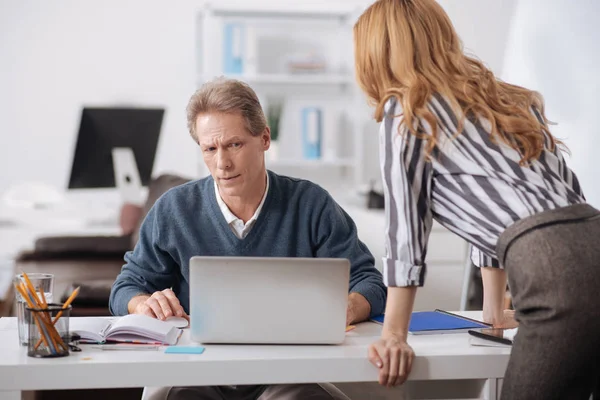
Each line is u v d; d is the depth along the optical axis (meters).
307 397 1.59
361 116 5.11
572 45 3.06
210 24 5.01
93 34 4.91
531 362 1.35
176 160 5.04
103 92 4.95
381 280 1.84
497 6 4.38
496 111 1.49
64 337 1.41
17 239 4.62
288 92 5.12
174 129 5.03
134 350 1.46
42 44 4.88
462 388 1.57
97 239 3.78
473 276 2.84
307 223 1.88
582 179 2.99
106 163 4.43
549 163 1.51
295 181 1.93
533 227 1.37
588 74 2.97
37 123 4.90
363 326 1.71
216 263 1.46
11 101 4.87
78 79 4.92
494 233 1.42
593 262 1.33
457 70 1.50
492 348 1.50
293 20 5.10
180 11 4.98
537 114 1.59
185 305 1.91
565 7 3.10
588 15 3.00
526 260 1.36
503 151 1.45
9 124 4.88
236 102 1.71
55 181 4.93
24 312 1.46
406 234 1.45
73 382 1.35
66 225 4.54
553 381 1.34
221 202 1.85
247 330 1.49
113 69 4.95
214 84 1.74
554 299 1.33
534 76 3.24
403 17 1.51
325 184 5.23
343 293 1.48
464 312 1.87
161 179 3.63
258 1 5.07
